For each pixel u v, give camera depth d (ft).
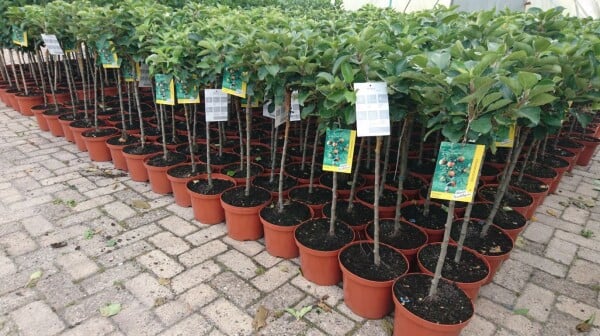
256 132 15.99
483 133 5.67
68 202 11.82
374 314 7.84
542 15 11.50
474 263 8.26
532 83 5.38
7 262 9.12
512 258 10.23
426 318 6.59
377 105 6.70
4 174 13.42
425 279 7.70
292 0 20.63
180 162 12.70
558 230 11.68
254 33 8.77
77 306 7.95
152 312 7.88
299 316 7.86
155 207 11.85
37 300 8.05
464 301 7.08
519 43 7.81
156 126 15.49
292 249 9.62
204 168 12.39
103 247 9.84
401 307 6.83
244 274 9.09
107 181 13.32
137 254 9.63
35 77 20.53
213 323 7.68
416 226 9.54
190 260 9.50
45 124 17.60
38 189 12.53
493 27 9.48
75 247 9.77
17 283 8.49
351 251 8.43
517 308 8.44
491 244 9.06
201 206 10.82
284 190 11.07
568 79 7.48
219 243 10.25
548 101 5.53
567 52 7.52
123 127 14.16
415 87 6.29
